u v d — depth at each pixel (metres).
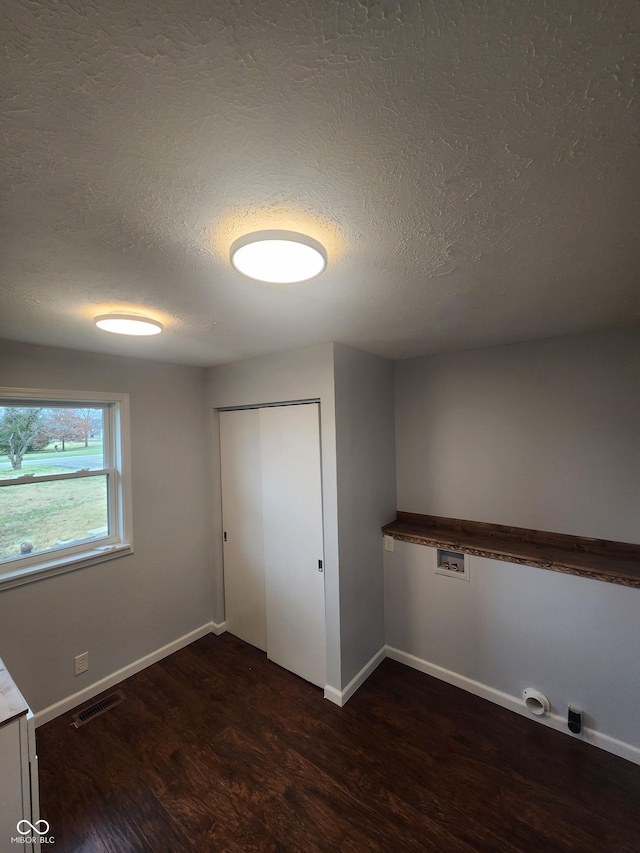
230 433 3.08
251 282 1.28
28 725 1.11
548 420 2.41
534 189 0.81
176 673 2.67
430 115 0.62
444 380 2.82
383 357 2.88
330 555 2.38
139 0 0.43
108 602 2.54
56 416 2.43
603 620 1.99
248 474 2.95
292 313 1.66
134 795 1.77
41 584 2.24
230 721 2.22
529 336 2.32
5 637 2.11
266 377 2.68
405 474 3.04
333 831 1.60
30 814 1.10
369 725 2.18
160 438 2.88
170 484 2.94
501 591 2.32
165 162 0.70
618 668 1.95
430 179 0.77
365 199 0.83
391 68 0.53
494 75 0.55
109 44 0.48
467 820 1.64
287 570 2.64
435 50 0.51
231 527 3.12
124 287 1.32
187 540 3.04
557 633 2.13
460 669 2.50
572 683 2.09
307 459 2.47
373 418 2.76
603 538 2.24
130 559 2.67
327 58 0.51
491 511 2.64
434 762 1.93
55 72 0.52
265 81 0.54
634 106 0.60
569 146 0.68
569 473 2.34
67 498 2.47
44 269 1.16
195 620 3.10
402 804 1.71
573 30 0.48
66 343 2.20
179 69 0.52
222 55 0.50
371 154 0.70
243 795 1.76
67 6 0.43
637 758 1.90
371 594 2.68
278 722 2.21
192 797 1.76
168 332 1.98
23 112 0.58
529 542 2.48
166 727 2.18
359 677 2.52
